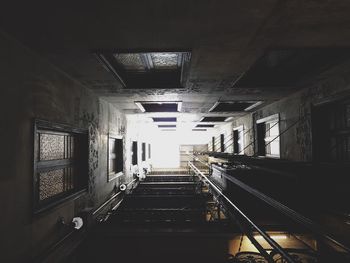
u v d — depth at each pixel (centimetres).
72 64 346
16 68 268
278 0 198
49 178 370
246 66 363
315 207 372
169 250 452
